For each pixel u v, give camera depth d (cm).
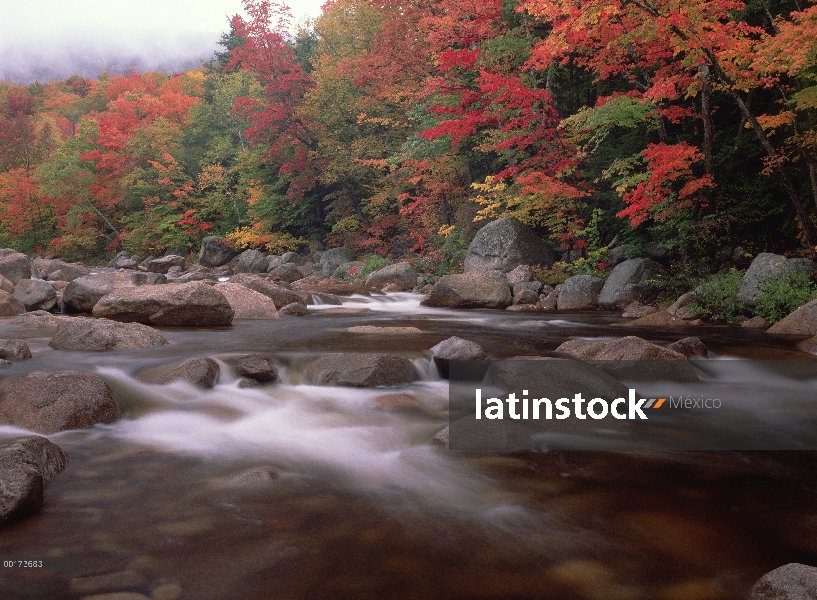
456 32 2272
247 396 648
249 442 510
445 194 2822
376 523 353
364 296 2162
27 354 773
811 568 270
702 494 404
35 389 534
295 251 3881
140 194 4641
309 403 629
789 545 330
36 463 396
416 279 2439
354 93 3356
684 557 316
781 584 268
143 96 5578
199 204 4641
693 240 1688
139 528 341
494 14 2169
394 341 973
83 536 330
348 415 591
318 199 3881
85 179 4638
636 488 414
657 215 1689
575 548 325
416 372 750
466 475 438
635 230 2131
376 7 2820
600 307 1794
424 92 2409
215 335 1048
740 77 1464
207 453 479
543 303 1823
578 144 2144
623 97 1638
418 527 349
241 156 4041
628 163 1723
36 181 5416
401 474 439
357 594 276
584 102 2645
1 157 6294
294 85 3428
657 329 1243
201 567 298
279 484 414
